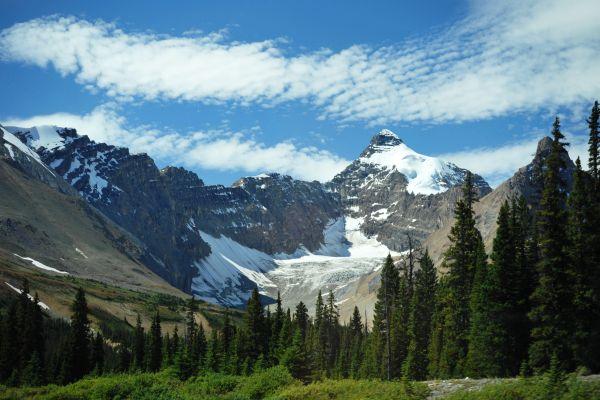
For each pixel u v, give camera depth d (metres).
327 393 50.06
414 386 43.50
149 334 130.75
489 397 37.19
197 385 64.12
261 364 91.00
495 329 57.88
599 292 50.44
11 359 106.50
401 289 92.69
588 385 34.88
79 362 105.25
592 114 56.53
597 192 54.97
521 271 59.09
